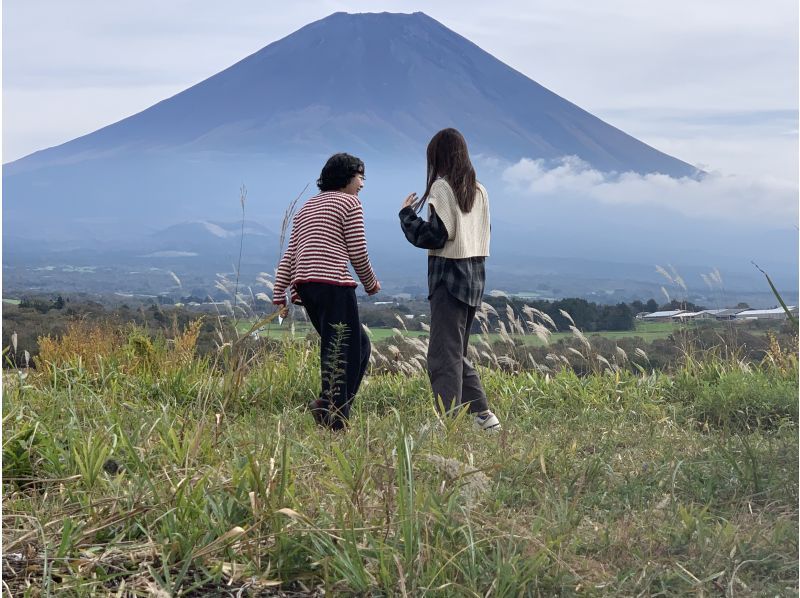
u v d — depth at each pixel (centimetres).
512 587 241
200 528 279
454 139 552
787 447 419
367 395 656
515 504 337
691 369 711
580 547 286
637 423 552
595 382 679
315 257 556
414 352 707
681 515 304
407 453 277
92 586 241
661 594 249
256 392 619
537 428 534
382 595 244
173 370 656
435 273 555
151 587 239
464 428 468
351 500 292
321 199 571
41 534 275
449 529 267
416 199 564
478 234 561
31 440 379
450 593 239
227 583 253
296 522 277
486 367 751
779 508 329
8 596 236
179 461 360
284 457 284
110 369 662
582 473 377
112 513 293
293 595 248
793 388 598
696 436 495
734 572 251
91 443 371
